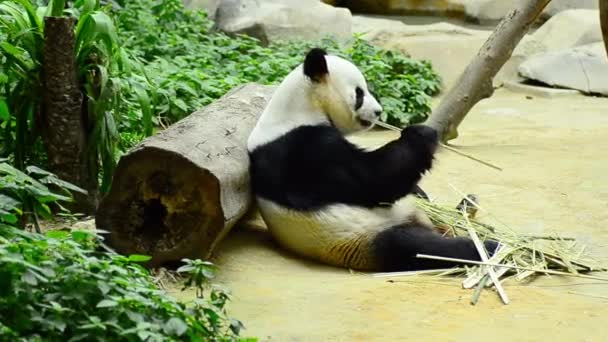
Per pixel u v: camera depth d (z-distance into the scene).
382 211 9.66
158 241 9.13
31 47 10.53
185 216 9.06
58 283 6.49
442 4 25.89
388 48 22.53
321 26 21.97
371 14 26.66
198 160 9.00
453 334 7.89
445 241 9.52
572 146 15.61
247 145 10.12
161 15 20.27
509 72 22.27
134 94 13.43
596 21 22.64
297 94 9.84
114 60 11.14
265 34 21.34
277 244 10.20
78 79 10.66
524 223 11.20
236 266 9.53
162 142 9.16
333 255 9.59
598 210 11.74
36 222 8.57
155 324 6.35
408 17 26.22
